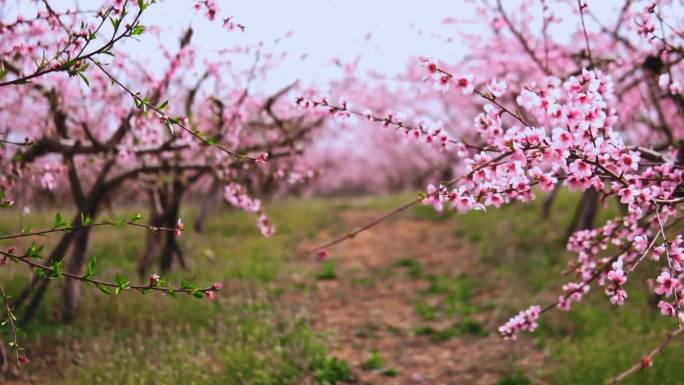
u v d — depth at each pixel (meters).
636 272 10.56
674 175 4.90
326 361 8.30
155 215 11.71
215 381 7.29
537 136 4.33
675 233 10.29
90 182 12.88
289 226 17.67
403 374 8.44
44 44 7.11
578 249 6.38
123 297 9.52
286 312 10.36
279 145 10.08
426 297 12.01
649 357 4.08
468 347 9.36
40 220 14.81
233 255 13.81
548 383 7.77
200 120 11.83
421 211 19.67
